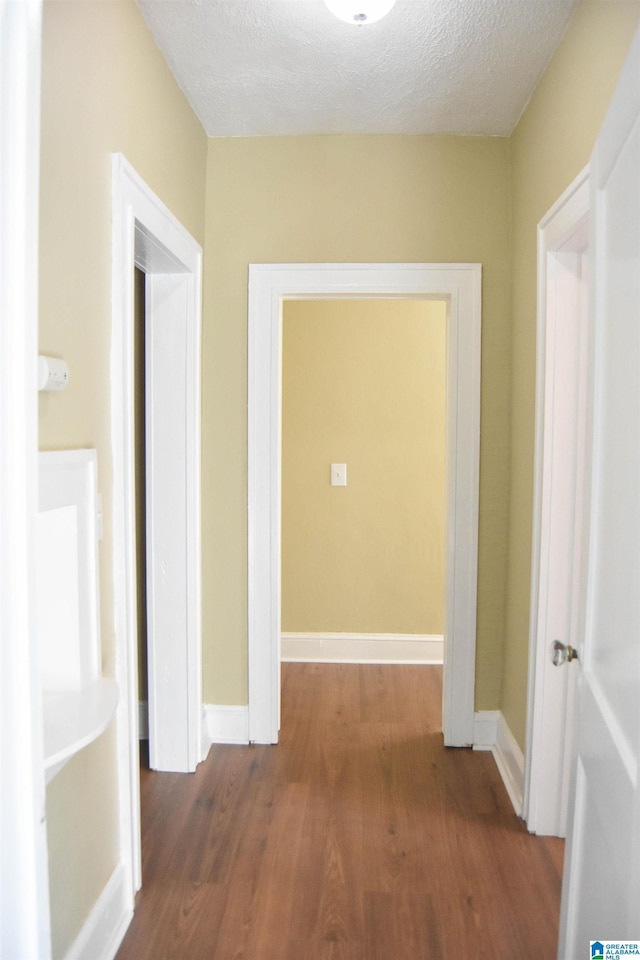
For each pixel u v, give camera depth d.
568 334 2.05
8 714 0.69
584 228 1.78
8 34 0.67
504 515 2.70
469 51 2.03
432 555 3.76
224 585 2.77
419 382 3.71
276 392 2.69
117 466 1.67
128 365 1.71
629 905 0.90
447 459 2.74
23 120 0.68
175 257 2.19
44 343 1.30
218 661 2.80
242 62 2.10
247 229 2.66
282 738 2.86
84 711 1.30
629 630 0.98
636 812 0.87
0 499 0.68
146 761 2.66
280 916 1.78
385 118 2.49
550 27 1.89
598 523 1.23
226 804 2.33
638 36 0.97
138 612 2.89
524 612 2.35
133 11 1.78
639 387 0.96
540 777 2.14
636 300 0.98
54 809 1.37
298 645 3.81
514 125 2.53
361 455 3.74
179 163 2.26
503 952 1.66
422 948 1.67
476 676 2.76
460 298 2.63
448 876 1.95
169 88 2.13
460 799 2.38
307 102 2.37
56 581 1.42
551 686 2.11
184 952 1.66
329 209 2.64
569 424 2.05
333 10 1.68
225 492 2.74
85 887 1.54
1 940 0.70
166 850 2.07
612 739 1.03
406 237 2.64
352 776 2.54
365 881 1.93
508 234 2.62
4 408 0.67
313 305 3.71
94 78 1.52
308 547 3.79
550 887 1.90
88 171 1.50
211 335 2.69
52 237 1.32
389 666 3.77
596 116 1.64
